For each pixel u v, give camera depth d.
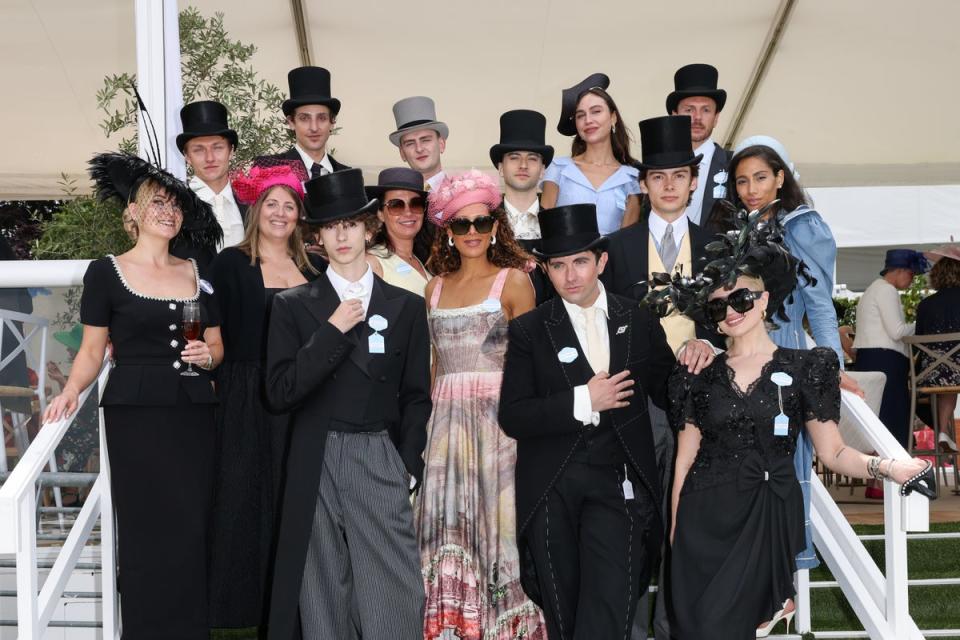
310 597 3.58
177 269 4.06
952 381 7.00
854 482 7.57
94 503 4.10
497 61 8.42
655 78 8.67
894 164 9.30
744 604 3.35
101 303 3.86
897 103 8.58
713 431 3.52
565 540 3.77
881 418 7.32
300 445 3.65
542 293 4.64
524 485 3.81
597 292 3.95
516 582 3.95
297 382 3.57
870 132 8.93
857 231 10.03
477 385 4.09
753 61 8.39
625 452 3.75
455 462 4.05
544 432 3.71
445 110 8.95
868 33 7.85
